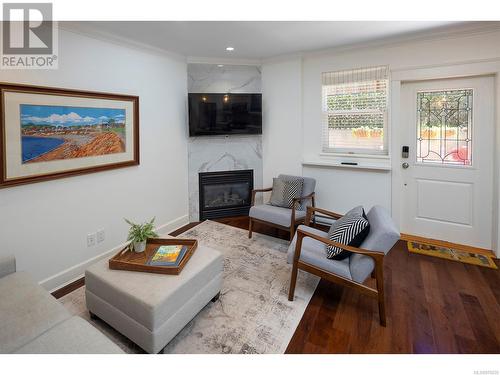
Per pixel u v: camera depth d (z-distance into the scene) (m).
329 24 2.73
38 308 1.51
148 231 2.21
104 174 2.87
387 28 2.86
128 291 1.69
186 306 1.83
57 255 2.48
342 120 3.80
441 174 3.27
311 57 3.85
